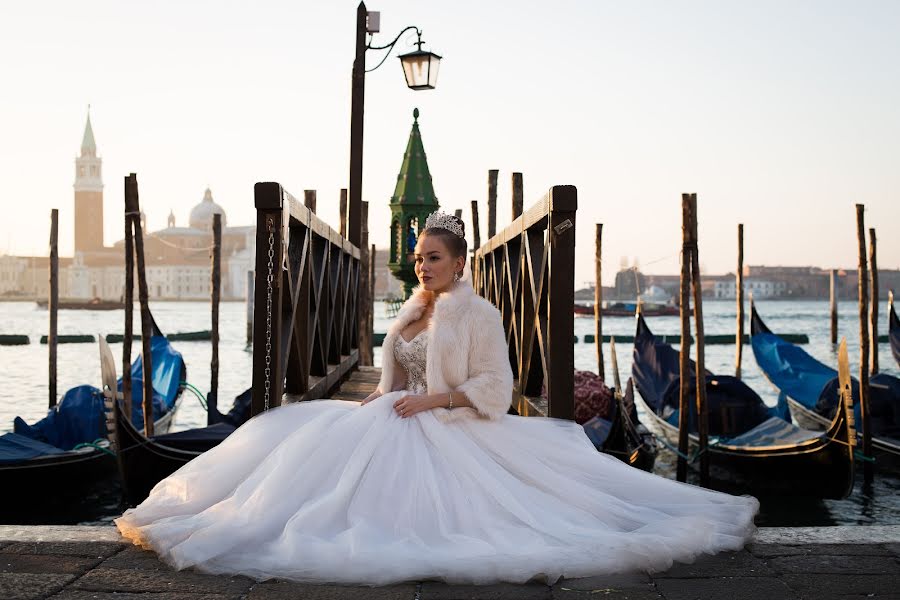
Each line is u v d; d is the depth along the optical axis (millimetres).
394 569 2717
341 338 9430
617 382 9383
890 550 3102
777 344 16359
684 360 11141
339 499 3031
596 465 3424
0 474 9188
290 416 3516
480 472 3156
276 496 3070
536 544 2908
